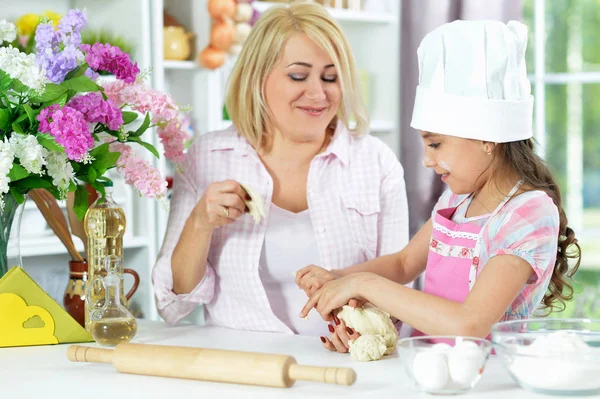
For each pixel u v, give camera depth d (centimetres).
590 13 453
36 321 181
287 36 218
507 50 172
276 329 218
